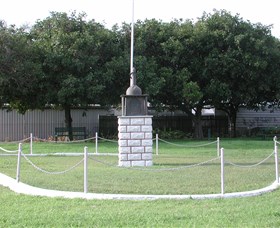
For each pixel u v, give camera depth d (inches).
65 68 1246.9
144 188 505.7
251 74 1364.4
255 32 1382.9
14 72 1193.4
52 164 734.5
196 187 514.0
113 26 1365.7
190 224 357.7
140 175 595.5
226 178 577.6
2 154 908.0
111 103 1327.5
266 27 1402.6
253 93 1432.1
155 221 368.5
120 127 724.0
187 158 829.8
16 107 1354.6
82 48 1241.4
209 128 1660.9
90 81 1229.7
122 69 1263.5
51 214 391.2
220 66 1365.7
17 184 534.3
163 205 425.7
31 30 1342.3
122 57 1280.8
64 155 898.1
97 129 1589.6
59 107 1414.9
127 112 730.2
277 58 1396.4
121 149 721.6
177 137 1496.1
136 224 360.5
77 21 1312.7
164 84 1311.5
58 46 1237.7
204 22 1402.6
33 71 1197.1
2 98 1280.8
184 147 1082.1
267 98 1529.3
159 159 813.2
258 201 445.4
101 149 1016.9
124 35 1362.0
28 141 1317.7
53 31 1285.7
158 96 1401.3
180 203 435.5
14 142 1278.3
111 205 426.0
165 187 512.1
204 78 1402.6
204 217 379.9
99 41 1268.5
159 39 1382.9
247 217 381.1
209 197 459.8
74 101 1242.0
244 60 1349.7
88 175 593.0
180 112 1667.1
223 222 364.5
